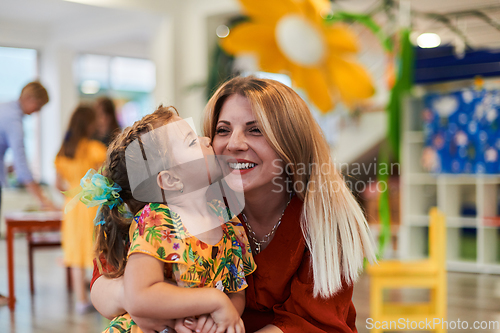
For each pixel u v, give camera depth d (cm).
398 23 273
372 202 335
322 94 277
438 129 477
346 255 103
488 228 462
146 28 557
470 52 446
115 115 337
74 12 614
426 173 495
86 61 748
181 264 91
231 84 108
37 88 354
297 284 102
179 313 86
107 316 100
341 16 274
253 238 111
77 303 324
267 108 99
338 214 104
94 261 106
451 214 482
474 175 463
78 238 320
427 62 452
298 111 103
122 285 96
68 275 385
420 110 502
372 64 379
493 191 463
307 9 266
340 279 103
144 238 90
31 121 743
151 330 89
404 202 498
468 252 479
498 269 448
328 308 101
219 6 505
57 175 331
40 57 722
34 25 689
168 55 531
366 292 355
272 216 109
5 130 353
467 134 464
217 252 99
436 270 247
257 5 271
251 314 108
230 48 284
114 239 100
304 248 104
